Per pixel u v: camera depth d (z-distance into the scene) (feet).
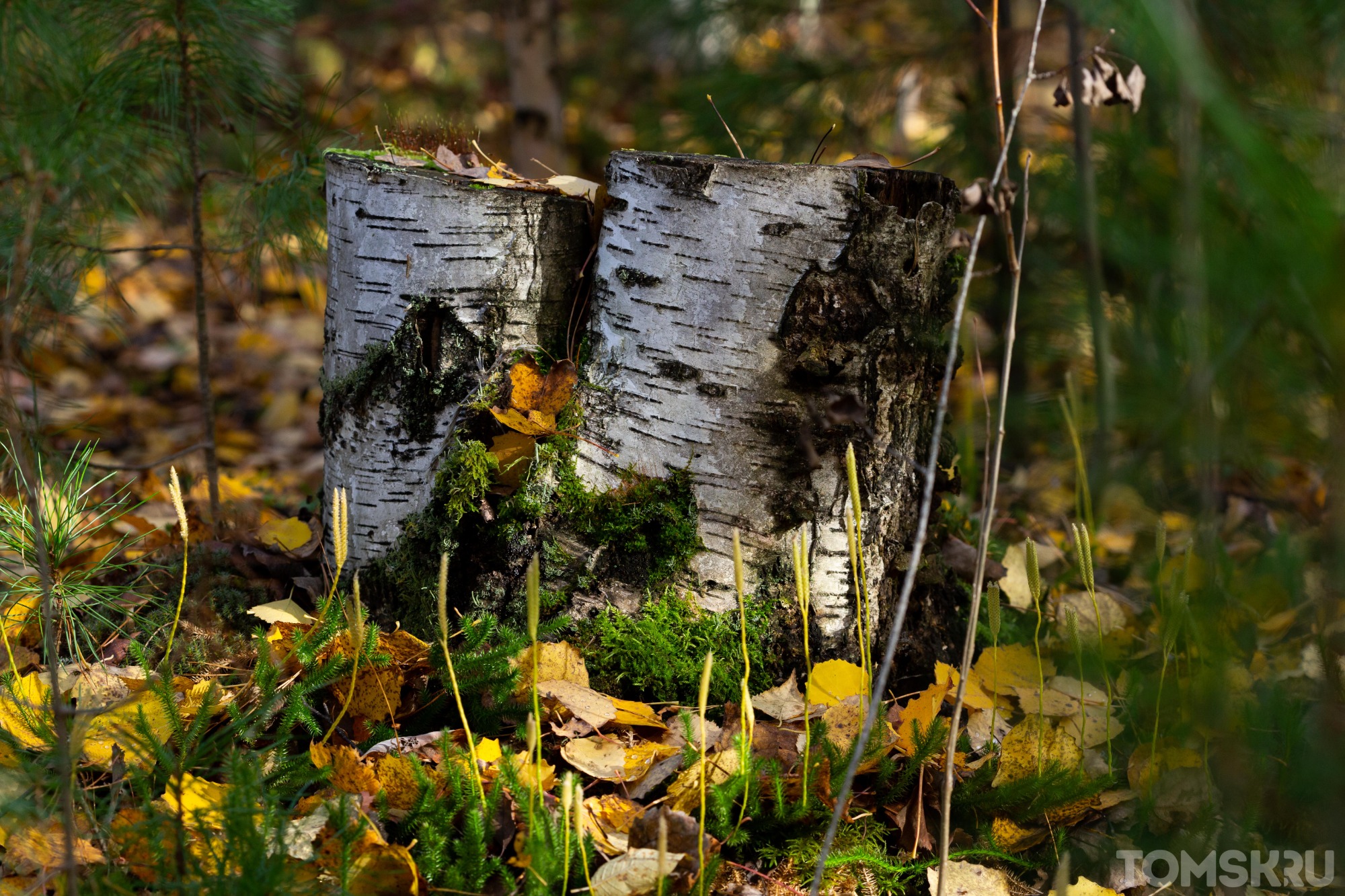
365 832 6.73
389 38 18.65
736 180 7.18
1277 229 6.44
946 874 6.93
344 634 7.10
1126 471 8.39
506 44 13.42
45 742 6.94
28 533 7.40
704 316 7.23
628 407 7.30
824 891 6.95
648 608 7.29
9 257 7.86
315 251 8.25
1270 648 7.83
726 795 6.90
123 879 6.72
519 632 7.25
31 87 8.27
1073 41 8.07
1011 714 7.36
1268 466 8.68
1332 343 6.45
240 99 8.30
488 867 6.79
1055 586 8.09
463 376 7.37
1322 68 7.43
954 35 10.24
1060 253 9.21
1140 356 8.13
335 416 7.50
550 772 6.97
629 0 13.55
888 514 7.36
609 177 7.32
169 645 7.09
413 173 7.36
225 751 6.97
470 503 7.29
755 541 7.29
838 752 7.03
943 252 7.36
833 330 7.22
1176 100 7.03
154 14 7.97
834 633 7.32
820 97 10.31
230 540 7.84
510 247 7.34
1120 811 7.19
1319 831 7.00
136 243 14.08
